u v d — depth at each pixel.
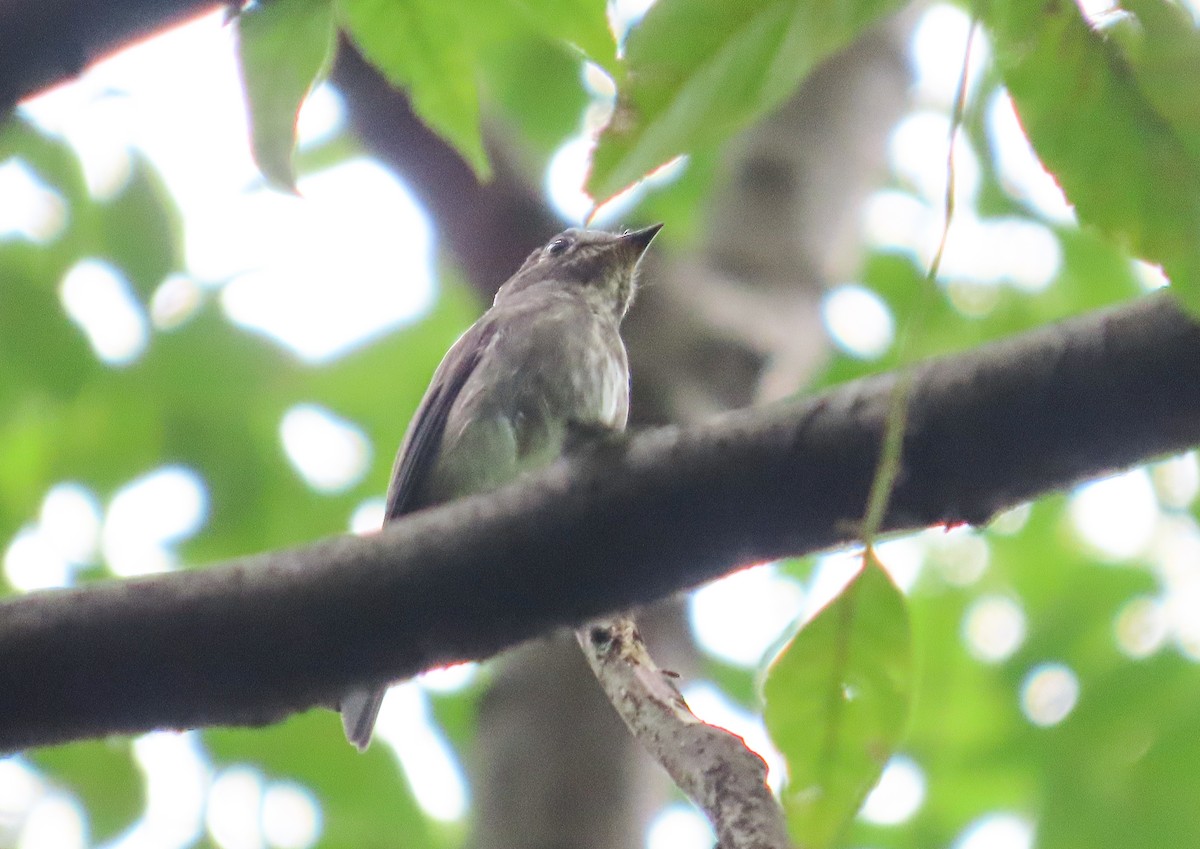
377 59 4.37
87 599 4.80
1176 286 3.18
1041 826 9.79
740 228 11.05
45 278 11.80
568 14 4.06
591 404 10.00
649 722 5.77
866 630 3.26
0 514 12.82
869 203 12.01
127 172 11.18
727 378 10.08
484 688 9.64
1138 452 4.25
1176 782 9.67
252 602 4.80
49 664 4.77
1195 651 10.62
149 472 12.98
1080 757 10.02
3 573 12.80
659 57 3.25
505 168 10.51
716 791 5.29
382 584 4.79
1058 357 4.19
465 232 10.63
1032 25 3.12
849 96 11.80
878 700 3.28
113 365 12.59
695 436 4.61
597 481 4.68
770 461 4.54
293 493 13.16
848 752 3.31
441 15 4.31
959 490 4.40
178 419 12.86
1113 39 3.10
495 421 9.94
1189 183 3.12
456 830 12.48
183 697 4.88
